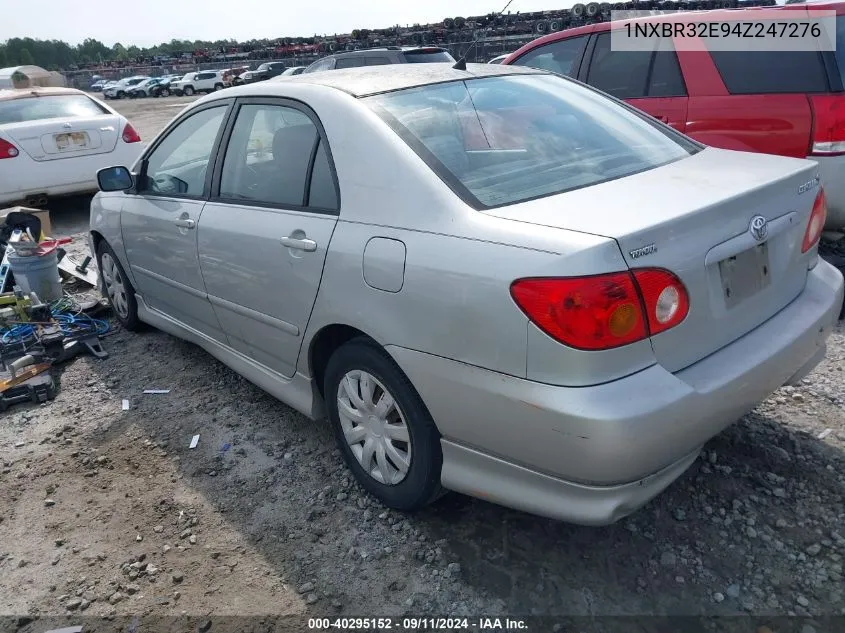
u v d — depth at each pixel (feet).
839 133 15.19
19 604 8.38
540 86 10.70
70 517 9.85
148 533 9.41
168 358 14.84
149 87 163.73
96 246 16.52
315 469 10.53
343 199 8.97
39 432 12.23
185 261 12.27
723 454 9.91
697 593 7.72
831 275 9.34
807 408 10.87
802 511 8.77
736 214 7.51
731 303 7.54
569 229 6.89
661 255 6.79
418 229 7.95
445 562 8.45
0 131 25.70
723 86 16.65
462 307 7.31
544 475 7.22
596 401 6.54
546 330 6.67
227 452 11.16
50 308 16.83
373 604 7.97
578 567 8.20
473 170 8.32
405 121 8.90
